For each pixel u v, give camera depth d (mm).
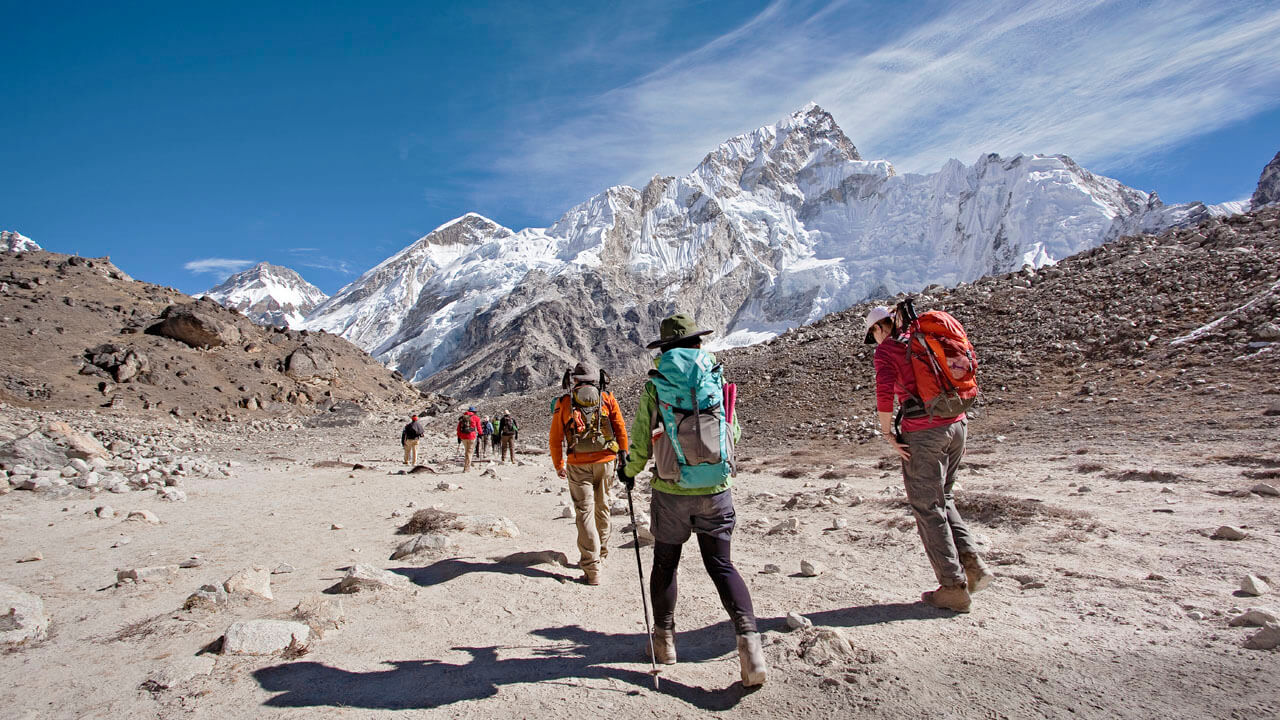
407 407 52844
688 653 3500
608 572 5586
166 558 6375
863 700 2717
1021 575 4320
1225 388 12141
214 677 3211
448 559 5895
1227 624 3178
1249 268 16766
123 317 42281
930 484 3832
